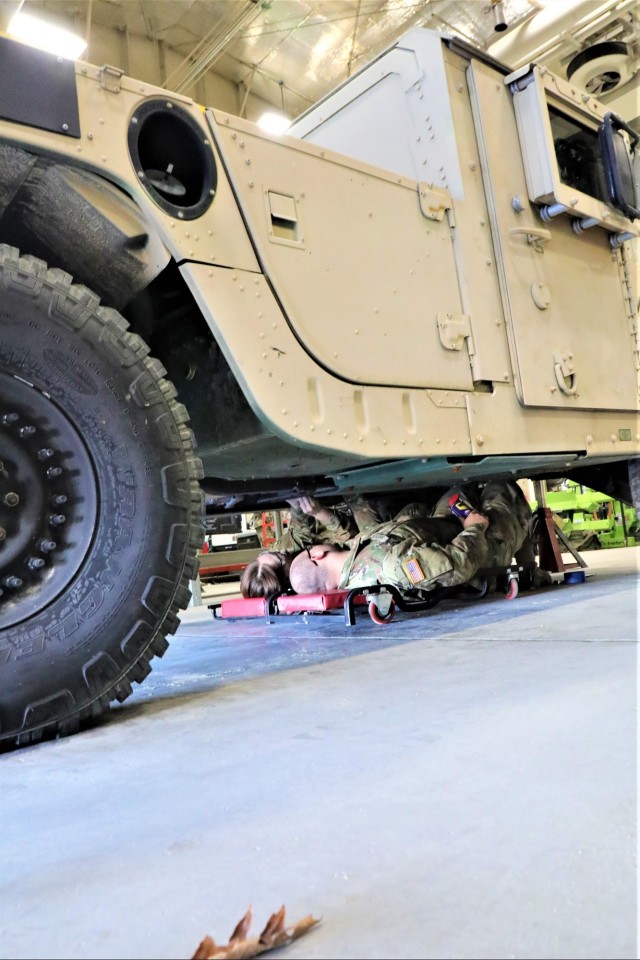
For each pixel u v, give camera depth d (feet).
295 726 4.63
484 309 8.68
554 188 9.23
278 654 7.97
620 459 11.43
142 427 5.58
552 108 9.78
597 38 26.81
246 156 6.56
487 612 9.84
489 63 9.50
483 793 3.15
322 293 6.98
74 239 5.94
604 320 10.44
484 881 2.38
